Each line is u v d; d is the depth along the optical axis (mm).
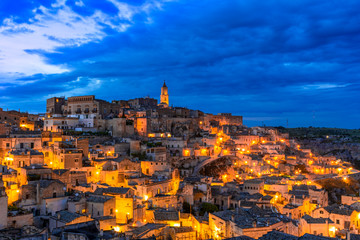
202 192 149125
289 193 157375
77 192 115625
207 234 109938
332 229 113688
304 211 146000
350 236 93125
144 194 126062
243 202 140750
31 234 74812
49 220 92688
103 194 111188
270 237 77062
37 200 103438
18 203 99688
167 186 141000
